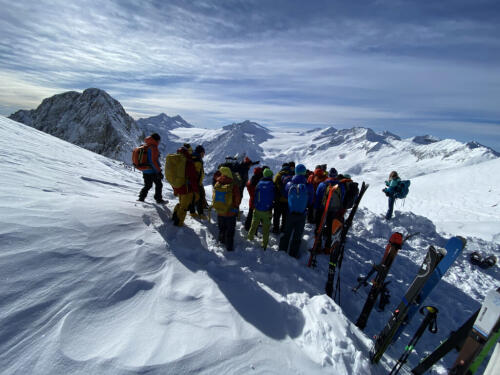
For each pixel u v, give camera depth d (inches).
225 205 183.8
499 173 1215.6
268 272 174.1
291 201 201.5
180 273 137.4
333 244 169.6
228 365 91.3
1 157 258.2
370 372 108.7
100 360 81.4
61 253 120.1
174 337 96.7
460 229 553.3
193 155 208.4
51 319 90.2
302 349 109.0
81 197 197.3
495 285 244.1
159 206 236.8
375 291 149.7
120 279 118.3
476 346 89.2
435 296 210.4
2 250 108.3
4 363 74.7
